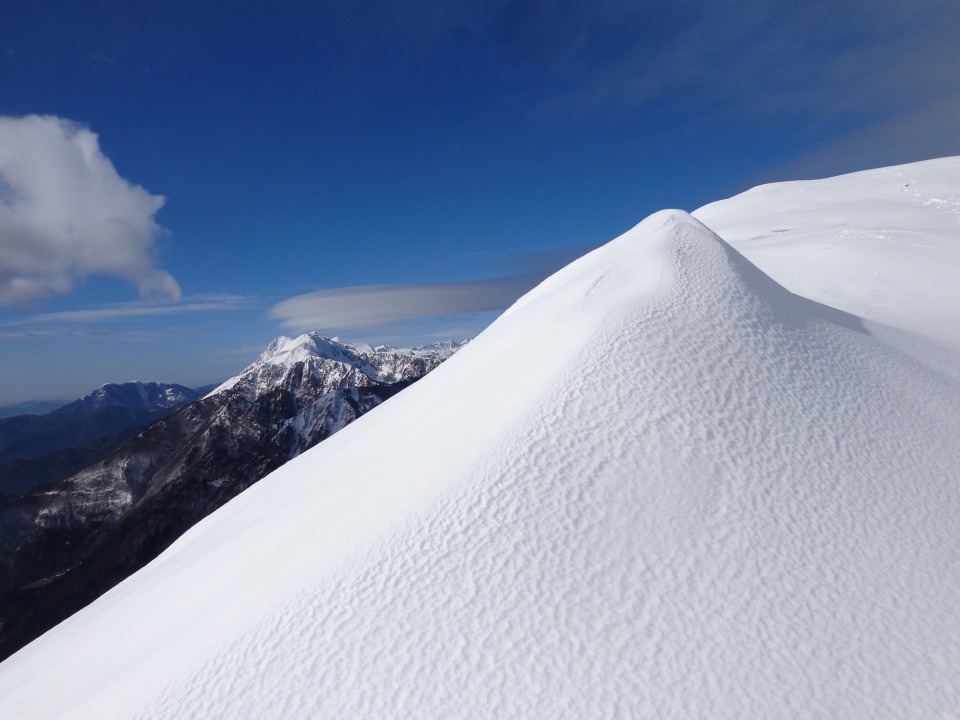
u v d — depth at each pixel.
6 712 9.11
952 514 6.66
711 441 7.51
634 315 10.28
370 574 6.39
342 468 11.50
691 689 4.80
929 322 17.12
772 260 28.20
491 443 7.85
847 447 7.70
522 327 13.36
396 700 5.02
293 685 5.37
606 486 6.90
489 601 5.79
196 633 6.85
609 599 5.66
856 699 4.64
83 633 11.52
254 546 9.49
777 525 6.37
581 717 4.68
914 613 5.36
